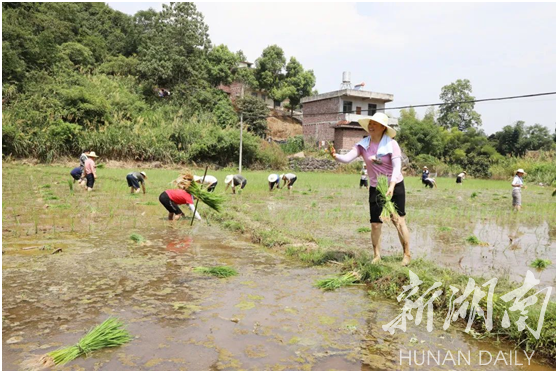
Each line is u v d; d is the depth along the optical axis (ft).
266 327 12.16
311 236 23.98
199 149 105.70
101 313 12.96
